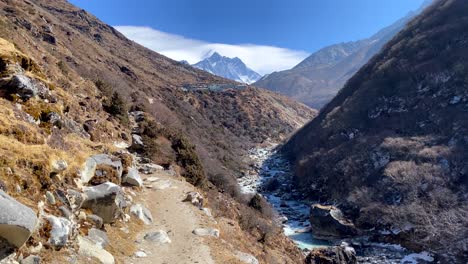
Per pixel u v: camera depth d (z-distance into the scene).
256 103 164.38
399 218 52.22
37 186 10.55
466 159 59.34
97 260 11.06
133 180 20.77
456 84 77.56
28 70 16.02
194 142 60.69
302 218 61.28
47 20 86.31
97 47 110.50
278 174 90.25
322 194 73.25
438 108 76.06
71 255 10.28
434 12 110.44
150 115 52.06
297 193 77.00
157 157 31.64
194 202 21.47
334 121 95.50
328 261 38.66
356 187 66.06
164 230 16.91
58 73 35.78
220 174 48.53
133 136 32.31
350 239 52.47
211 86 167.88
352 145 79.88
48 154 11.89
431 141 67.25
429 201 53.72
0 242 7.85
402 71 92.75
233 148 103.25
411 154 65.44
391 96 89.00
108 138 28.08
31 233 8.26
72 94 31.75
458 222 46.88
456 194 54.09
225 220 23.30
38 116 14.04
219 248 16.28
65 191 11.84
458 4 103.69
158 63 183.12
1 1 64.88
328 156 81.00
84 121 25.89
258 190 75.88
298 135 119.12
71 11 161.75
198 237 16.69
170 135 40.28
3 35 31.78
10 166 9.98
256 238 27.34
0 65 14.18
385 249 49.53
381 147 71.25
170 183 24.70
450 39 91.38
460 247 43.56
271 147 128.62
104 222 14.06
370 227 55.09
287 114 177.88
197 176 31.62
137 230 15.91
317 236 53.38
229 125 135.12
